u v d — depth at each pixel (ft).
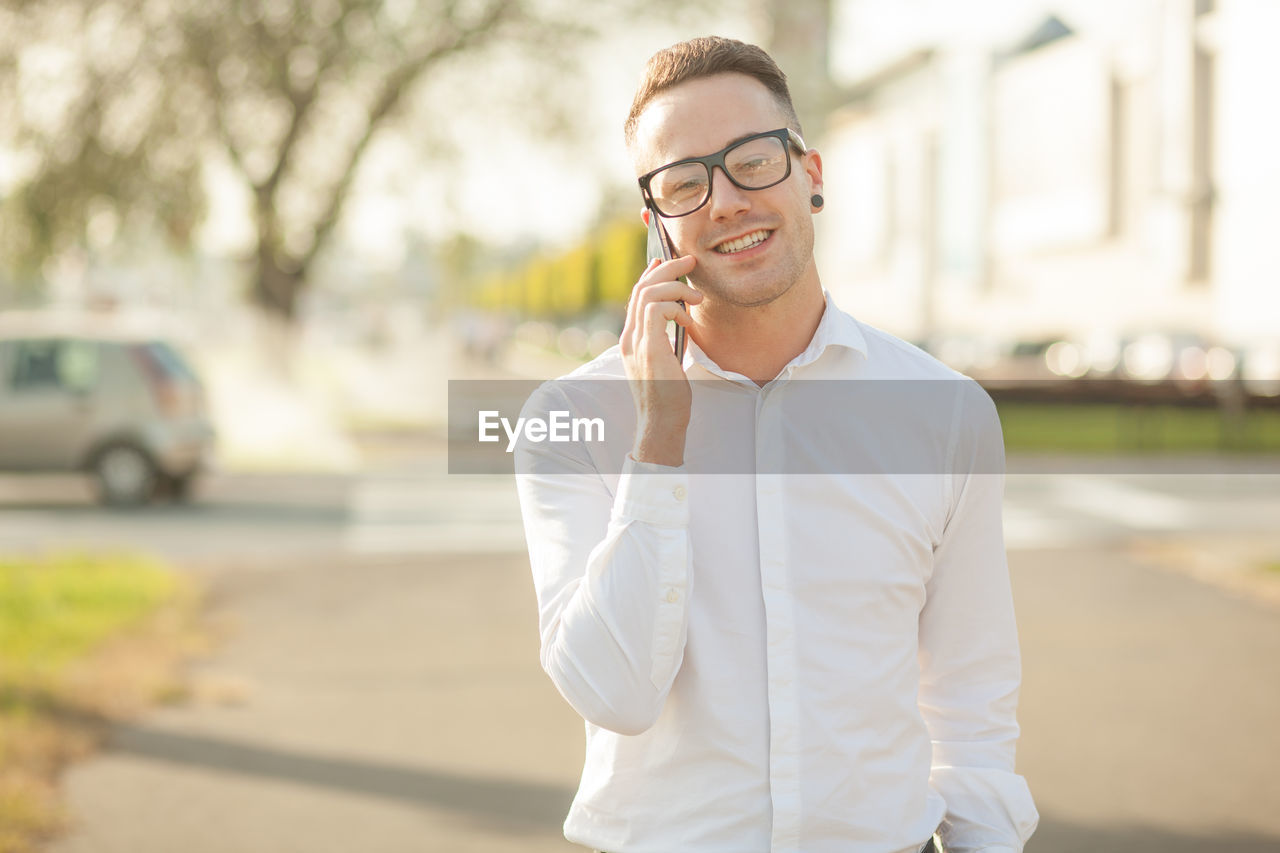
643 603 4.79
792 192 5.22
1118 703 16.99
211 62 44.93
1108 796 13.43
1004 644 5.59
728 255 5.20
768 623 5.04
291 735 15.67
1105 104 111.86
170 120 46.88
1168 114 102.83
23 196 47.06
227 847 12.01
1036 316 125.39
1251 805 13.14
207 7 45.09
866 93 53.98
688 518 5.00
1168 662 19.20
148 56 45.32
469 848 12.08
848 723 5.02
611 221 54.90
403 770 14.39
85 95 45.96
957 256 139.64
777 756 4.96
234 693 17.52
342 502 38.75
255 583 25.70
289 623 22.02
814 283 5.41
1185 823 12.64
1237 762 14.52
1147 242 106.83
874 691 5.07
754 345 5.38
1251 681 18.07
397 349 125.80
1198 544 29.96
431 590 25.17
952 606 5.55
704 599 5.15
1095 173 113.50
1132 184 110.11
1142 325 107.76
